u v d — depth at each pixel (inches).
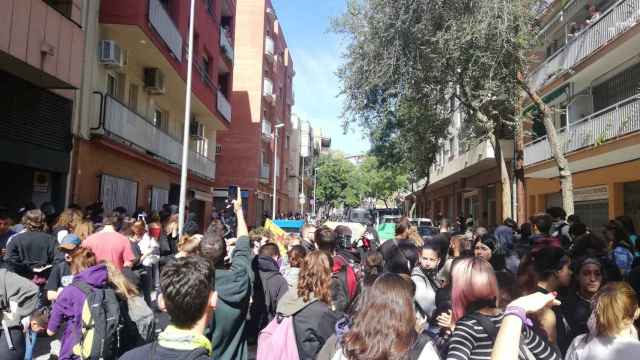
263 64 1507.1
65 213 331.9
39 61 428.1
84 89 546.3
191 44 619.8
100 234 273.9
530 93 501.7
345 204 2987.2
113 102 576.4
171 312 102.2
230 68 1159.0
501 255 273.6
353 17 611.8
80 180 543.8
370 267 225.0
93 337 157.8
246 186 1429.6
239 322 175.9
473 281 126.1
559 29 828.6
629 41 552.7
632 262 276.8
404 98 587.5
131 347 169.2
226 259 204.2
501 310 130.2
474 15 492.4
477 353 119.7
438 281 228.8
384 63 551.2
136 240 382.3
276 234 357.1
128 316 168.9
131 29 581.9
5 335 204.4
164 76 740.7
